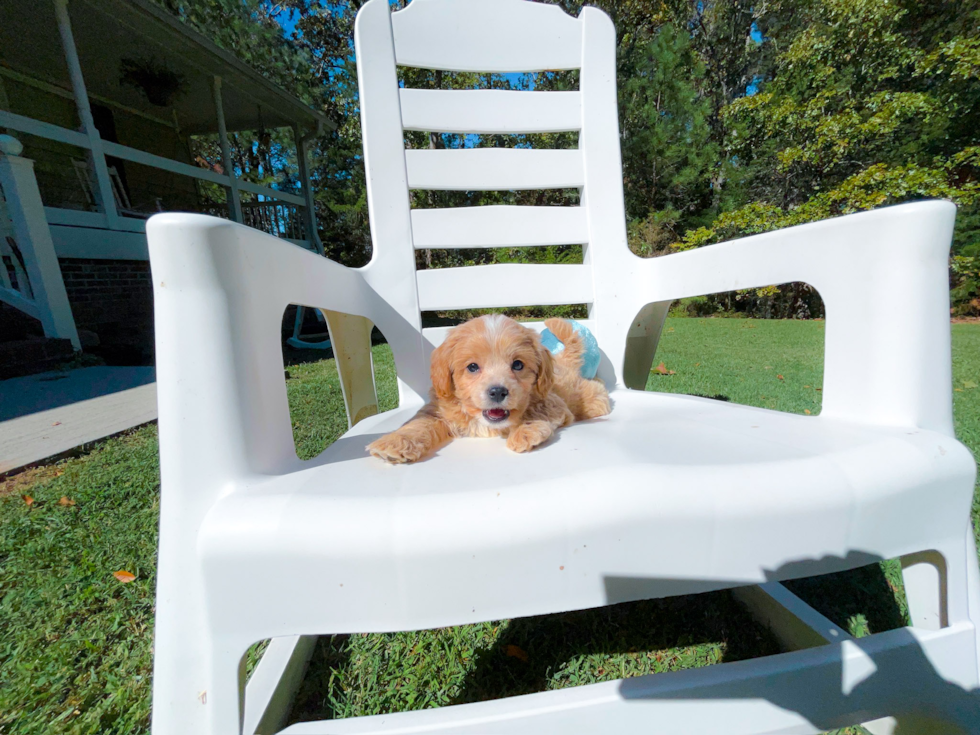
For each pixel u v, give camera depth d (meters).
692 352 4.94
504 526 0.58
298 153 8.32
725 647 1.18
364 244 12.44
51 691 1.01
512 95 1.63
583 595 0.60
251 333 0.69
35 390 3.59
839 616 1.22
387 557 0.56
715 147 9.20
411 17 1.56
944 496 0.69
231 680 0.58
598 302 1.62
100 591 1.32
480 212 1.61
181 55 5.68
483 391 1.10
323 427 2.70
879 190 6.59
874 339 0.84
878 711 0.71
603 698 0.65
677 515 0.60
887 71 6.98
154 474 2.11
